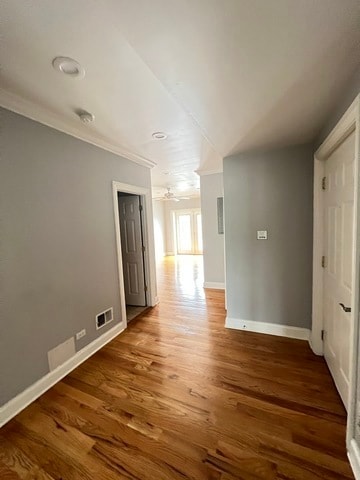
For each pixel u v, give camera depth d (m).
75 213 2.24
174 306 3.74
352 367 1.23
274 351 2.32
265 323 2.71
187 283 5.15
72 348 2.19
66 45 1.16
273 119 1.76
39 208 1.88
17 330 1.71
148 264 3.68
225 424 1.50
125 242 3.76
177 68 1.17
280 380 1.89
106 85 1.53
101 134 2.39
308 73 1.22
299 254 2.47
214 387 1.85
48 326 1.95
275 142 2.27
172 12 0.84
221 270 4.59
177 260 8.25
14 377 1.68
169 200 9.28
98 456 1.33
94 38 1.12
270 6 0.83
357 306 1.19
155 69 1.17
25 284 1.77
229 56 1.08
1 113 1.61
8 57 1.24
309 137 2.16
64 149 2.11
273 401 1.67
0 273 1.60
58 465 1.29
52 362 1.97
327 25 0.91
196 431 1.46
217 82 1.29
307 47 1.03
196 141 2.64
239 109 1.60
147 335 2.78
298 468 1.21
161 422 1.53
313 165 2.31
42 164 1.90
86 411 1.65
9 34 1.08
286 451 1.30
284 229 2.51
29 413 1.66
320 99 1.48
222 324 3.00
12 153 1.68
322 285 2.15
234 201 2.71
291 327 2.58
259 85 1.32
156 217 8.88
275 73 1.21
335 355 1.79
